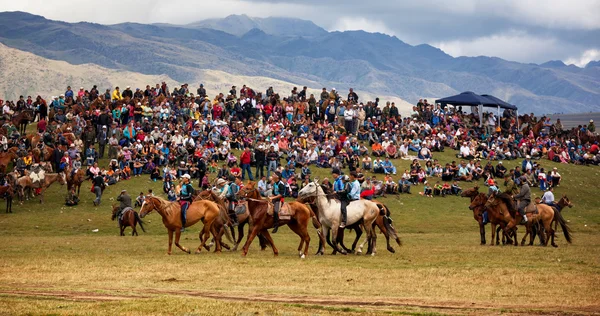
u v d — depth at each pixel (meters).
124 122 55.53
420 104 67.50
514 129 68.75
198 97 60.66
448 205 49.16
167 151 51.47
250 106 60.22
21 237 35.38
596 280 19.23
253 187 26.67
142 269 21.55
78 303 15.61
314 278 19.67
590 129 71.94
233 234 29.03
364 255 26.31
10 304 15.45
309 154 54.62
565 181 59.06
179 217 26.72
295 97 64.69
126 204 37.09
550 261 24.02
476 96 69.38
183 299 16.03
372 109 64.06
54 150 48.47
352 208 26.14
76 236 36.28
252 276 20.11
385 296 16.89
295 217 25.66
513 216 31.23
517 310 15.12
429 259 24.67
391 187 51.06
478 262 23.69
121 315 14.22
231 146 56.09
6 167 50.00
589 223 45.56
